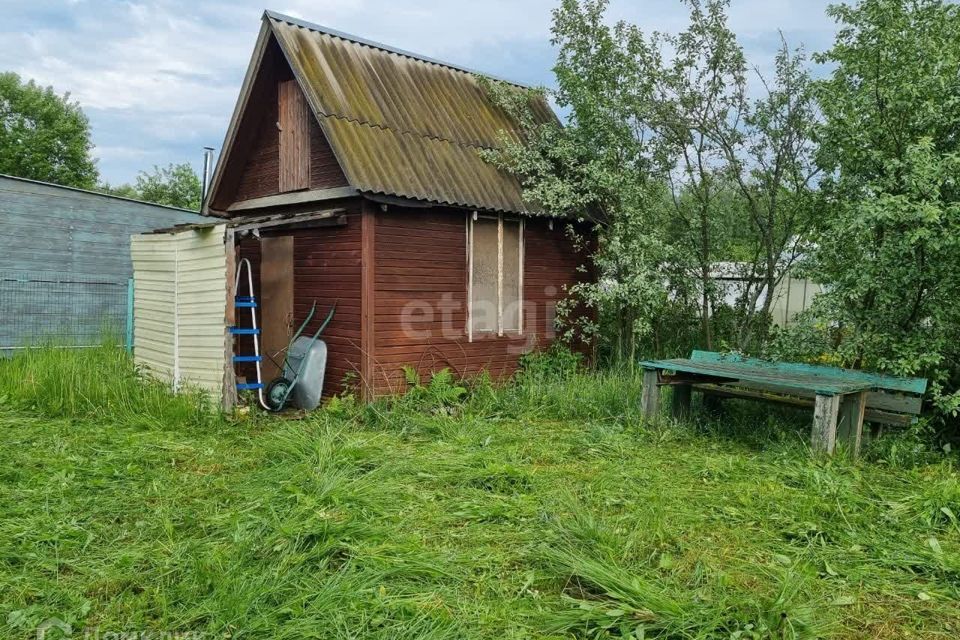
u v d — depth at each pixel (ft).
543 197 31.58
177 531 14.14
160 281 29.84
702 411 25.16
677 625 10.13
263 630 10.21
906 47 22.16
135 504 15.62
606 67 32.22
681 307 34.91
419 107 31.63
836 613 10.97
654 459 19.79
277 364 31.65
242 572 11.80
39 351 33.94
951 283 20.66
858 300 23.34
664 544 13.39
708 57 30.22
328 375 29.35
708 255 33.30
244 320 34.01
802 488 17.06
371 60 32.04
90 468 18.02
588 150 32.48
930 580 12.23
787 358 25.02
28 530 13.65
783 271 30.42
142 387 26.27
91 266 53.16
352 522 13.55
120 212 54.65
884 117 22.29
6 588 11.49
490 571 12.12
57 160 133.39
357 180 26.03
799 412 24.52
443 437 22.25
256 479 17.31
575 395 27.40
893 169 21.36
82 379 26.63
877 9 22.63
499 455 19.52
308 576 11.72
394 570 11.75
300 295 30.86
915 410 20.71
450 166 30.04
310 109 30.09
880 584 12.05
